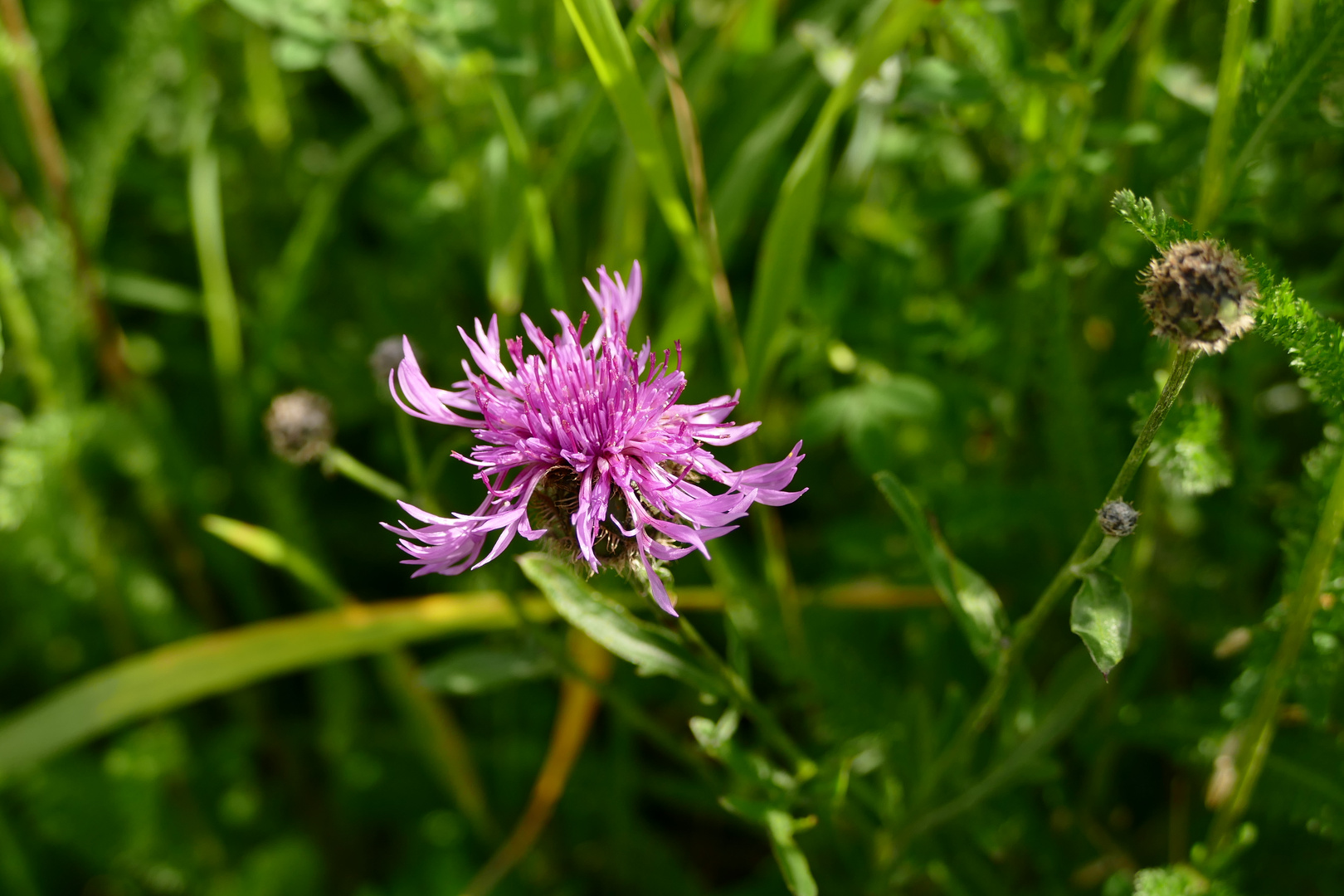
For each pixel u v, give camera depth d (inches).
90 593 17.6
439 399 12.1
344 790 17.8
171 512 18.3
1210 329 10.8
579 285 17.0
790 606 15.5
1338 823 13.4
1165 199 14.0
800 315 16.8
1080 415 14.7
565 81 16.3
